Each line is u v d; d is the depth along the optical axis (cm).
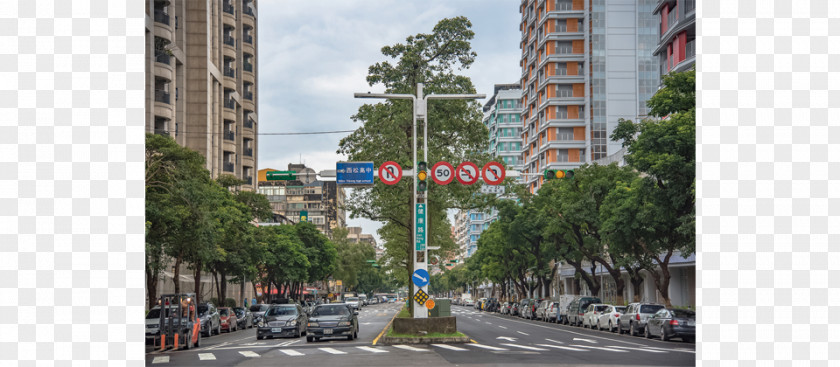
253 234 5875
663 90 3259
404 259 6562
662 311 3453
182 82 6688
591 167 4828
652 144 3195
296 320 3969
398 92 4350
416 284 3181
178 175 3222
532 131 11381
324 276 10338
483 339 3459
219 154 7562
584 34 10006
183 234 3425
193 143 6775
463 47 4381
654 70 9825
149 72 5444
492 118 15550
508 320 6806
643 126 3450
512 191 4688
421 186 3122
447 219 5819
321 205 18112
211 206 3991
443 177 3131
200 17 6894
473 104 4456
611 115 9762
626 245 4025
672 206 3341
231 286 8869
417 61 4353
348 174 3098
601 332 4409
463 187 4447
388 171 3127
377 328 5009
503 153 14712
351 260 13200
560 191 4947
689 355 2375
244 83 8625
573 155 10044
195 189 3212
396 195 4469
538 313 6862
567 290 10269
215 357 2538
